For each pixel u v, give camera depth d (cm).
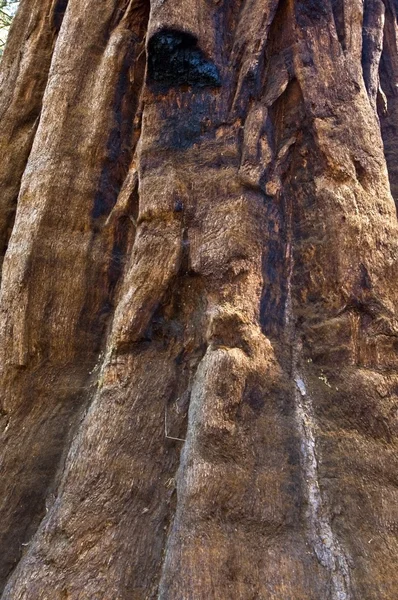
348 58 427
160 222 360
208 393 298
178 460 300
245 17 422
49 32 548
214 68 397
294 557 261
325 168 380
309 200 382
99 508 280
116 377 323
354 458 298
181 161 379
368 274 347
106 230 395
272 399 312
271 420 303
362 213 364
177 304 348
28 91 525
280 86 401
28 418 343
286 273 364
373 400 313
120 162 422
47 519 287
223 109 393
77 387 352
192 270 345
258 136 380
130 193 398
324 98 399
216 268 339
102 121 423
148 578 264
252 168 370
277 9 421
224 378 301
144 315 336
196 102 395
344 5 450
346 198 367
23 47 568
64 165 407
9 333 363
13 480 320
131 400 314
